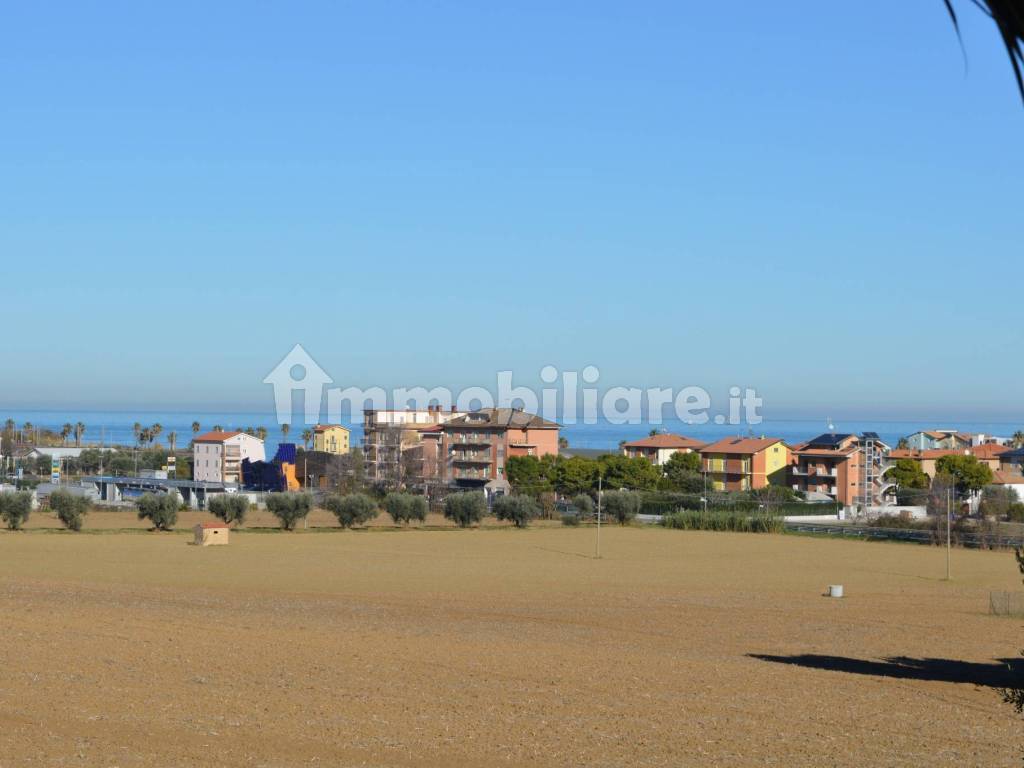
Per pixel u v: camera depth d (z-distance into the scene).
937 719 23.48
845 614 46.00
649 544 84.19
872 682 28.81
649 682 27.56
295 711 22.27
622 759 18.88
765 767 18.55
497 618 41.97
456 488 139.00
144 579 54.44
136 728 20.20
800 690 27.09
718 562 71.44
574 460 132.88
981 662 33.16
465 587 54.28
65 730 19.83
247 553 70.81
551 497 115.19
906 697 26.39
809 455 136.38
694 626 41.19
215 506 93.69
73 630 33.16
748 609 47.44
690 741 20.55
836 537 93.38
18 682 24.28
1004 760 19.34
